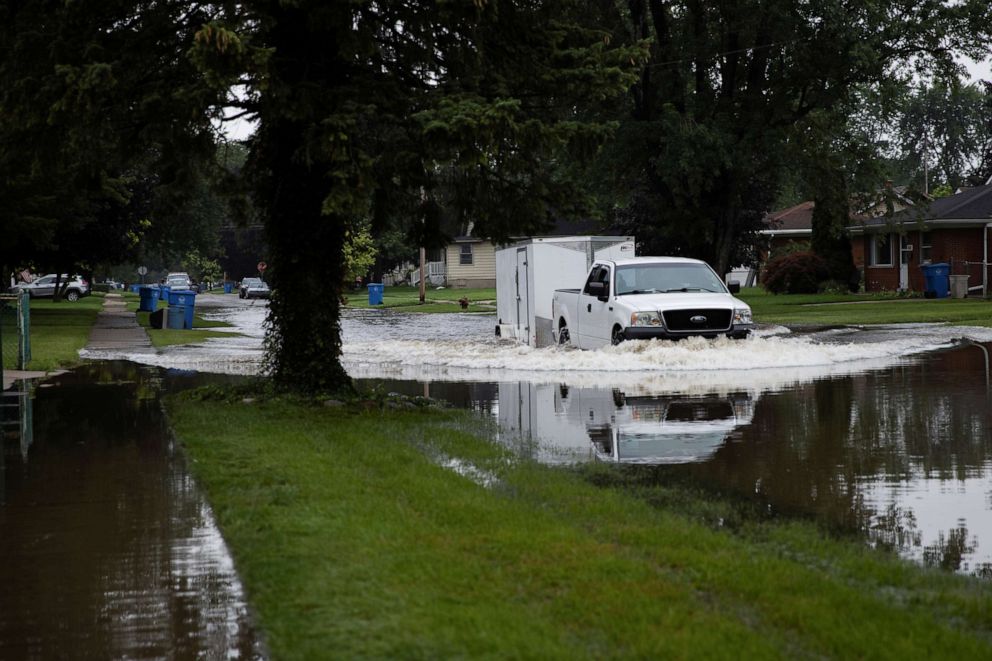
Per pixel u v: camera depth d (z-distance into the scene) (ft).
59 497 31.09
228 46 41.01
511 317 102.01
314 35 48.88
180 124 47.62
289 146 51.29
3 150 49.90
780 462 35.73
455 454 36.70
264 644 18.90
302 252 52.65
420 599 19.72
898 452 37.37
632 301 74.79
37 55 46.88
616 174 139.54
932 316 115.96
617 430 43.32
